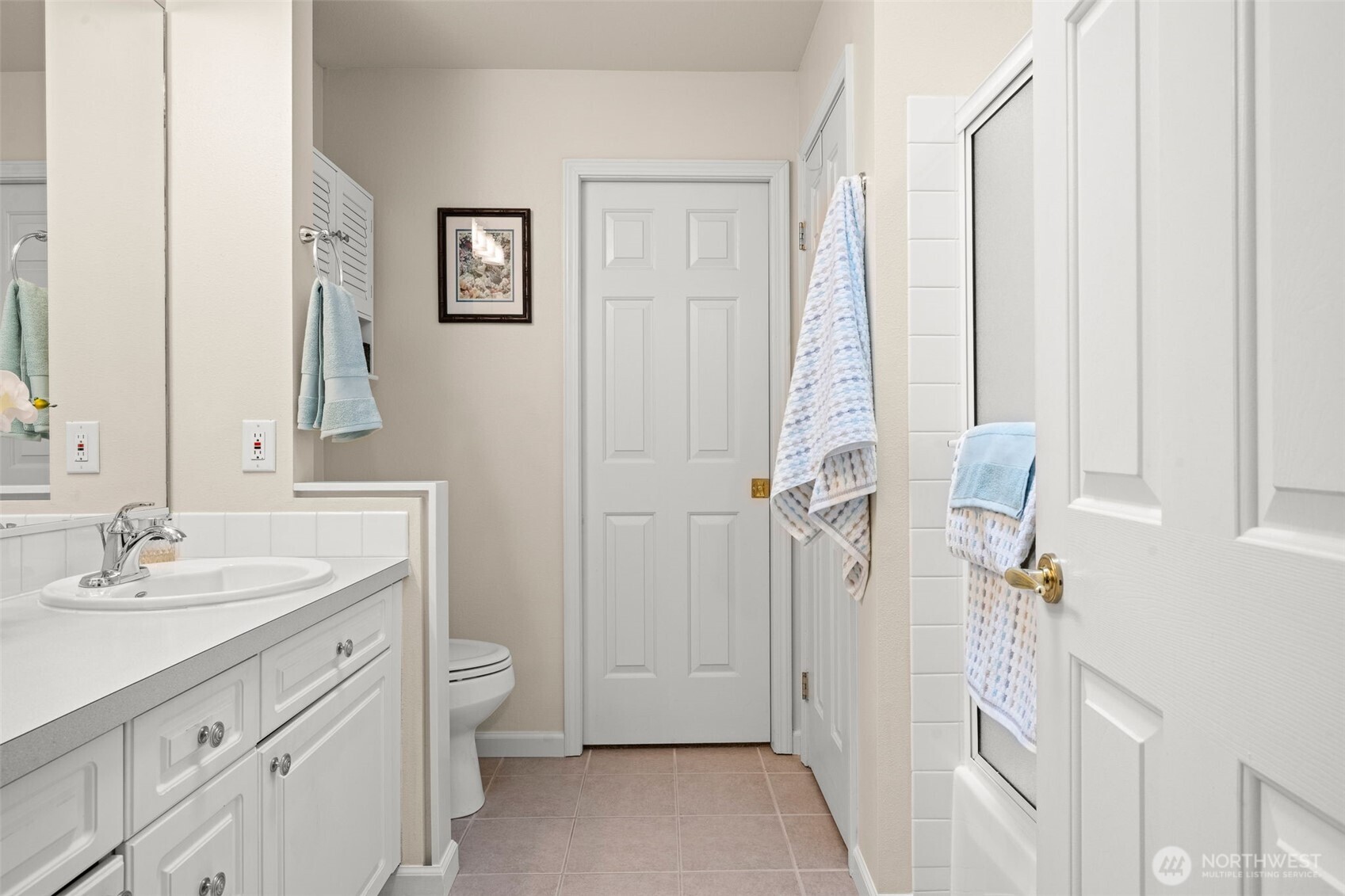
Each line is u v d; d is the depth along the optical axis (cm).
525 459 286
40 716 82
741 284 289
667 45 268
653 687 290
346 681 158
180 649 109
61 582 151
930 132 179
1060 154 94
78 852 86
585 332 289
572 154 286
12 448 149
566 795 252
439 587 196
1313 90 57
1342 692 55
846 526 186
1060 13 94
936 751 181
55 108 159
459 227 284
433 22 253
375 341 283
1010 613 142
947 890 180
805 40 265
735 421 289
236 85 191
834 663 232
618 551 289
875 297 181
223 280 191
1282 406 61
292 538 192
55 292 159
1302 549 58
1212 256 68
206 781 110
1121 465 82
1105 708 87
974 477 148
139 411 181
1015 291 155
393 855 183
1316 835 58
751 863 210
